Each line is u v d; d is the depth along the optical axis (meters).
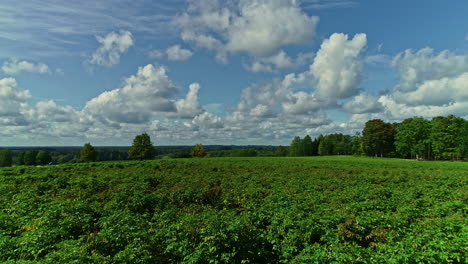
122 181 23.42
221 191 20.19
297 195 18.84
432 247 8.61
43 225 11.59
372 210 14.45
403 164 47.28
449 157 74.19
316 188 21.88
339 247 8.81
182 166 38.62
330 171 34.62
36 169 31.12
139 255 8.93
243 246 10.05
